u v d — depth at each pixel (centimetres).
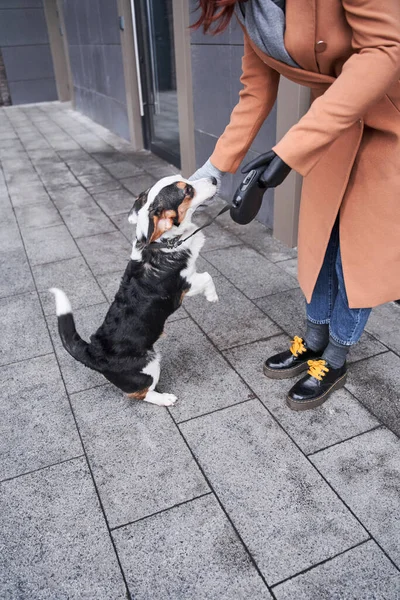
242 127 206
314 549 168
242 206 166
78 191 552
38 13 1197
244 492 190
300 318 297
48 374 262
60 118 1033
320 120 147
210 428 221
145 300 221
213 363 263
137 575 164
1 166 671
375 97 141
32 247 416
